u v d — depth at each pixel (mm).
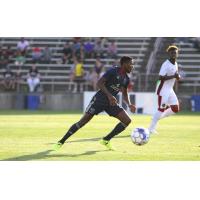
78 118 68250
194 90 94938
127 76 36375
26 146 38875
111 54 103000
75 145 39656
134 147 38969
